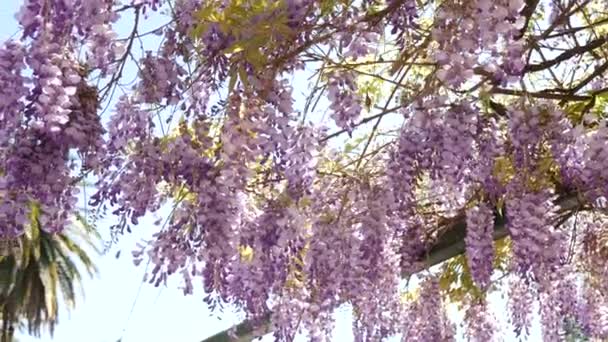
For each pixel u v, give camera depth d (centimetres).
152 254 263
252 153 257
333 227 311
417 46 299
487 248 322
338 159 345
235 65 252
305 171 264
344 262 309
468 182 304
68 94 223
